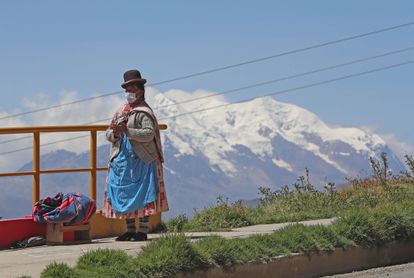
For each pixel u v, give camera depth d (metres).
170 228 16.72
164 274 10.65
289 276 12.33
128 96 13.97
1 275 10.52
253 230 16.36
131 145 13.82
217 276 11.30
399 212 14.42
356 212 13.93
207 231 16.55
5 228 13.65
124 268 10.41
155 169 13.92
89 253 10.69
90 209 13.98
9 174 13.88
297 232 12.82
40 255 12.41
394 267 13.70
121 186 13.91
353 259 13.37
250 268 11.75
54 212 13.69
